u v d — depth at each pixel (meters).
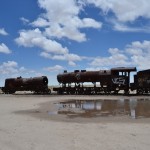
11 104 37.66
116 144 12.73
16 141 13.64
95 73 59.00
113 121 20.52
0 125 18.88
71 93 62.19
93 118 22.62
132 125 18.33
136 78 54.72
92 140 13.61
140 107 31.64
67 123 19.72
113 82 56.62
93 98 47.78
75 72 62.12
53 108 31.88
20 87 70.00
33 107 33.16
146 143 12.88
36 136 14.81
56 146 12.53
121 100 42.38
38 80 67.31
